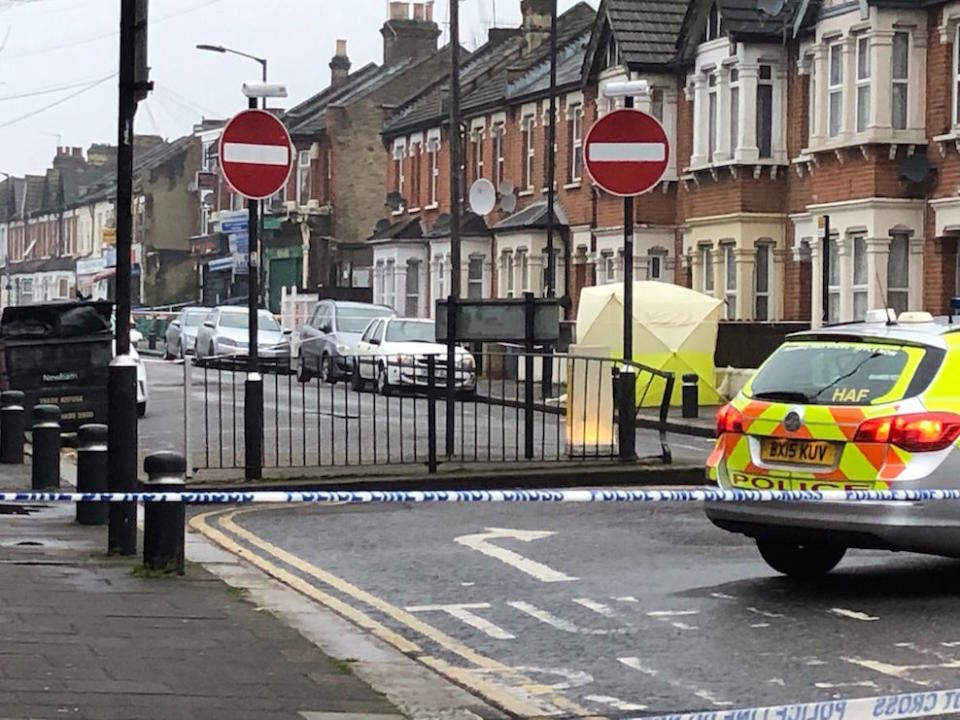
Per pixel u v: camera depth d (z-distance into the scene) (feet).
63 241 316.40
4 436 60.03
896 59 96.68
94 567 35.14
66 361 72.84
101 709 22.85
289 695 24.30
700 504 49.16
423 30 223.92
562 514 46.83
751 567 37.50
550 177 121.39
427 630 30.58
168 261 266.77
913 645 28.84
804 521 32.76
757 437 34.24
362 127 208.64
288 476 51.55
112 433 36.52
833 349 34.53
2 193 364.38
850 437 32.53
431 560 38.58
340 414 68.74
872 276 95.96
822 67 101.96
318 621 30.83
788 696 25.21
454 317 55.72
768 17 109.91
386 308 123.95
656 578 36.06
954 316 38.88
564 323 119.03
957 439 32.09
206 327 140.77
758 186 110.22
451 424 56.13
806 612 31.99
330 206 208.13
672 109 124.47
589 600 33.53
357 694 24.62
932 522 31.68
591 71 133.39
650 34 125.90
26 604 30.63
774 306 110.32
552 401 70.59
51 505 47.65
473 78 175.22
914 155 95.61
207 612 30.50
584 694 25.58
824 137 101.55
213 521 45.34
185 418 52.65
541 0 171.22
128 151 35.86
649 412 92.68
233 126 50.42
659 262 125.08
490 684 26.20
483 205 145.69
